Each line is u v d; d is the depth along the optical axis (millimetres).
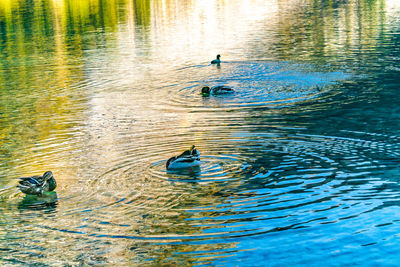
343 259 9836
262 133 17922
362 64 29422
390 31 40688
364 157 15078
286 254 10086
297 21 51062
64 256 10328
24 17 65562
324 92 23828
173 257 10148
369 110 20469
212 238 10805
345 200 12250
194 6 74812
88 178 14289
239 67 30438
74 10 73875
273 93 24141
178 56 35469
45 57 37312
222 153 15875
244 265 9766
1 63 35531
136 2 85125
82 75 30672
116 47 40719
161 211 12102
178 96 24688
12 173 15047
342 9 60188
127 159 15734
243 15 59781
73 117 21688
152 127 19438
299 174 13930
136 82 28172
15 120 21594
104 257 10234
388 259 9773
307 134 17625
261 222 11375
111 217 11914
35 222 11828
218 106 22344
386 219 11258
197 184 13531
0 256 10406
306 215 11602
